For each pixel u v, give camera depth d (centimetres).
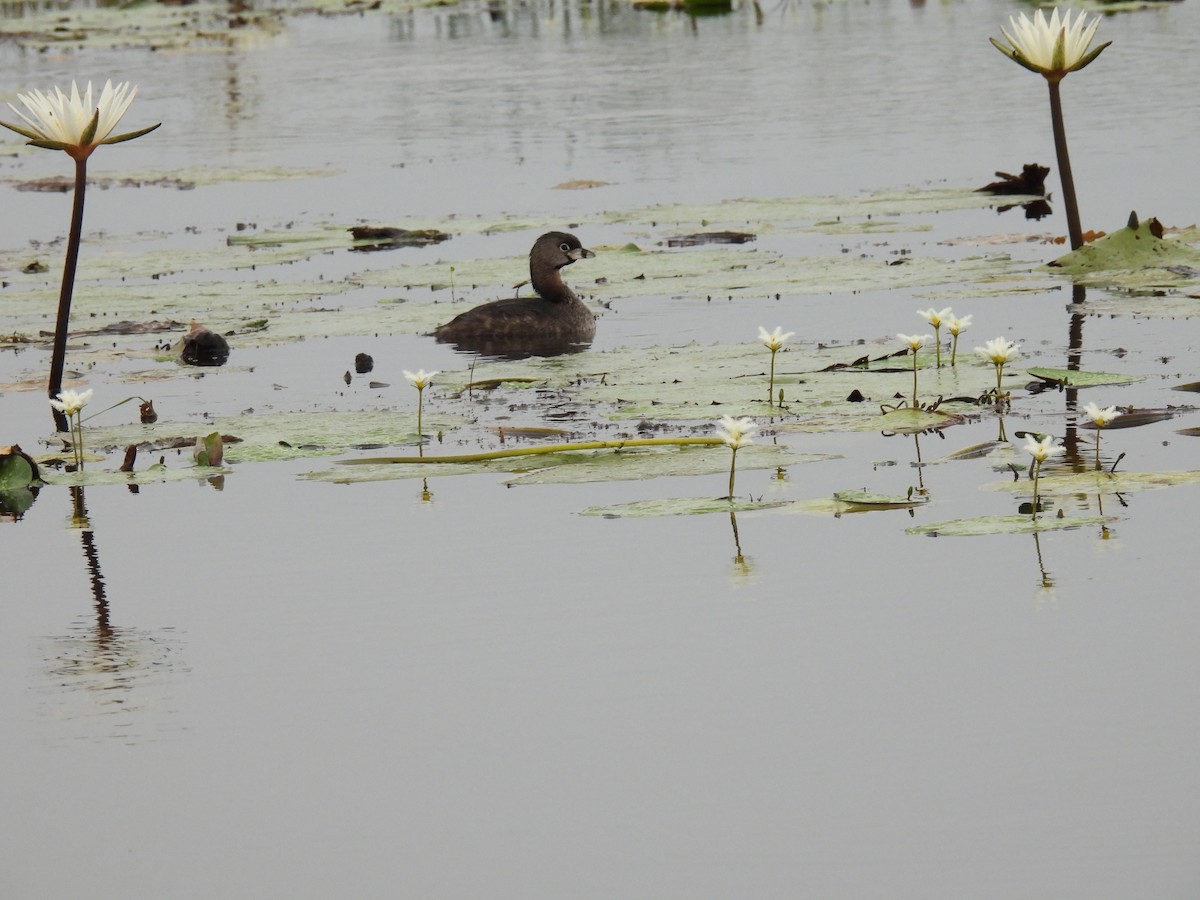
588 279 2167
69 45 6022
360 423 1484
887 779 791
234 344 1858
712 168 3138
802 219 2555
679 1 6450
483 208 2830
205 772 834
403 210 2858
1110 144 3089
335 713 890
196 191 3197
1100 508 1143
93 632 1016
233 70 5175
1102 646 918
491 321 1858
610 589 1041
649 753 829
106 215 2967
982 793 773
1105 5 5569
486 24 6331
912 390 1495
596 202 2830
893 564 1059
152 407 1569
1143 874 705
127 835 780
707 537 1130
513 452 1347
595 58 5097
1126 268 2020
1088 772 786
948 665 905
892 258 2219
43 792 822
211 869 748
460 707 889
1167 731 820
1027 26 2042
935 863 721
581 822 771
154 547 1172
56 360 1612
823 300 2003
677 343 1792
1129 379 1501
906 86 4122
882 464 1282
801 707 867
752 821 762
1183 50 4475
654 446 1349
